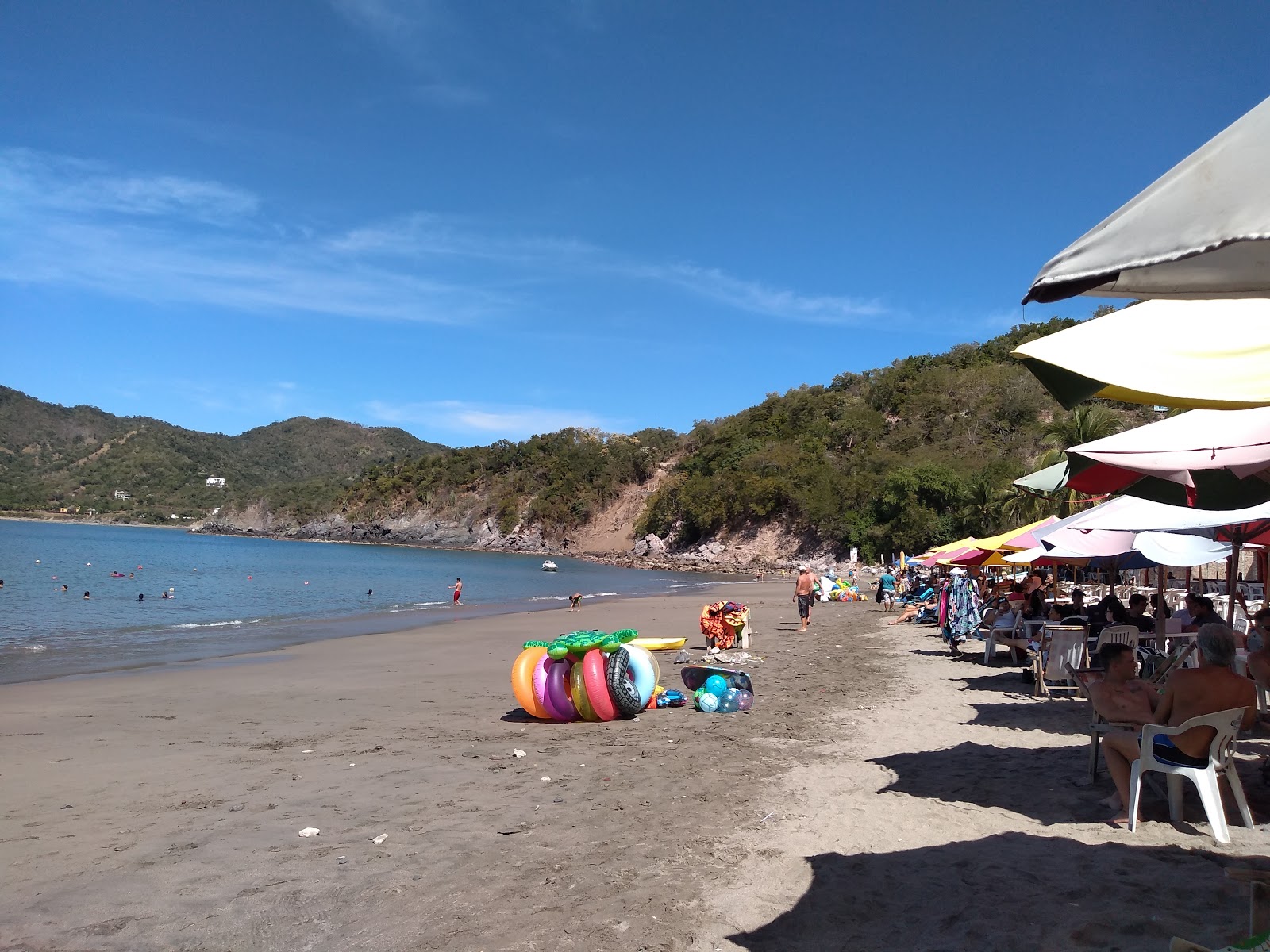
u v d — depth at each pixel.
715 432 120.69
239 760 8.46
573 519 136.38
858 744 8.54
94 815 6.51
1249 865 4.75
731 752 8.36
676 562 92.38
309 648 20.11
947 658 16.09
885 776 7.16
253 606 34.84
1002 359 94.19
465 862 5.30
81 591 39.75
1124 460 4.27
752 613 29.86
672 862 5.19
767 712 10.62
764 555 87.25
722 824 5.94
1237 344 3.27
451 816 6.32
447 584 55.47
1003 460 68.12
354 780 7.55
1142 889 4.45
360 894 4.78
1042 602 14.71
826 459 89.56
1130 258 2.15
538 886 4.84
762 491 90.19
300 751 8.86
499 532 146.75
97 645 20.81
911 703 10.96
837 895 4.59
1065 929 4.02
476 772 7.79
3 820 6.41
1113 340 3.41
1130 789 5.52
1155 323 3.50
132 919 4.49
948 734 8.89
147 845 5.73
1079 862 4.91
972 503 58.44
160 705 12.08
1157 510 7.36
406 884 4.93
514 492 152.00
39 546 90.94
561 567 93.12
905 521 65.44
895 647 18.44
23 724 10.65
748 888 4.73
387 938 4.20
